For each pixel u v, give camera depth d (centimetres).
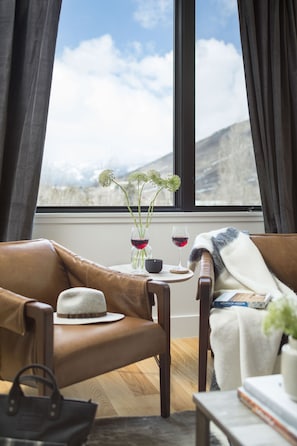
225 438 155
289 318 96
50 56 245
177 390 205
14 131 244
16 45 248
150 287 182
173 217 284
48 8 244
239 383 171
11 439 107
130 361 164
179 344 273
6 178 243
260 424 92
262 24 288
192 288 289
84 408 111
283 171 284
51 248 208
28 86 243
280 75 288
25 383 148
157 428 167
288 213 282
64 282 205
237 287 213
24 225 238
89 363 150
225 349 172
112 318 178
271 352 168
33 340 146
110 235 273
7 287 177
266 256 235
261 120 286
